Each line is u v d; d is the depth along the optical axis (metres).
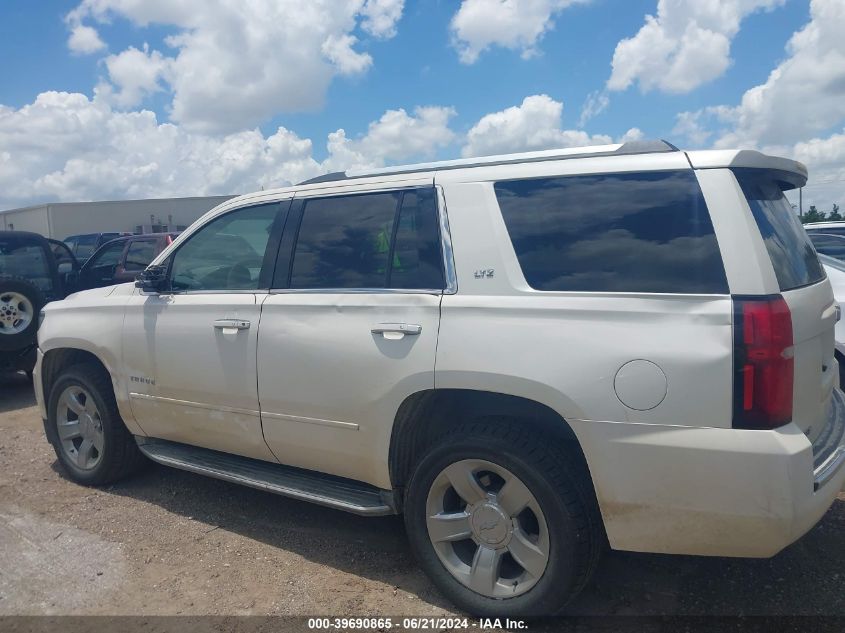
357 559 3.77
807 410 2.85
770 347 2.55
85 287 10.18
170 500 4.64
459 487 3.16
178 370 4.16
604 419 2.73
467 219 3.21
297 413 3.63
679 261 2.74
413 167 3.57
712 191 2.75
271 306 3.74
